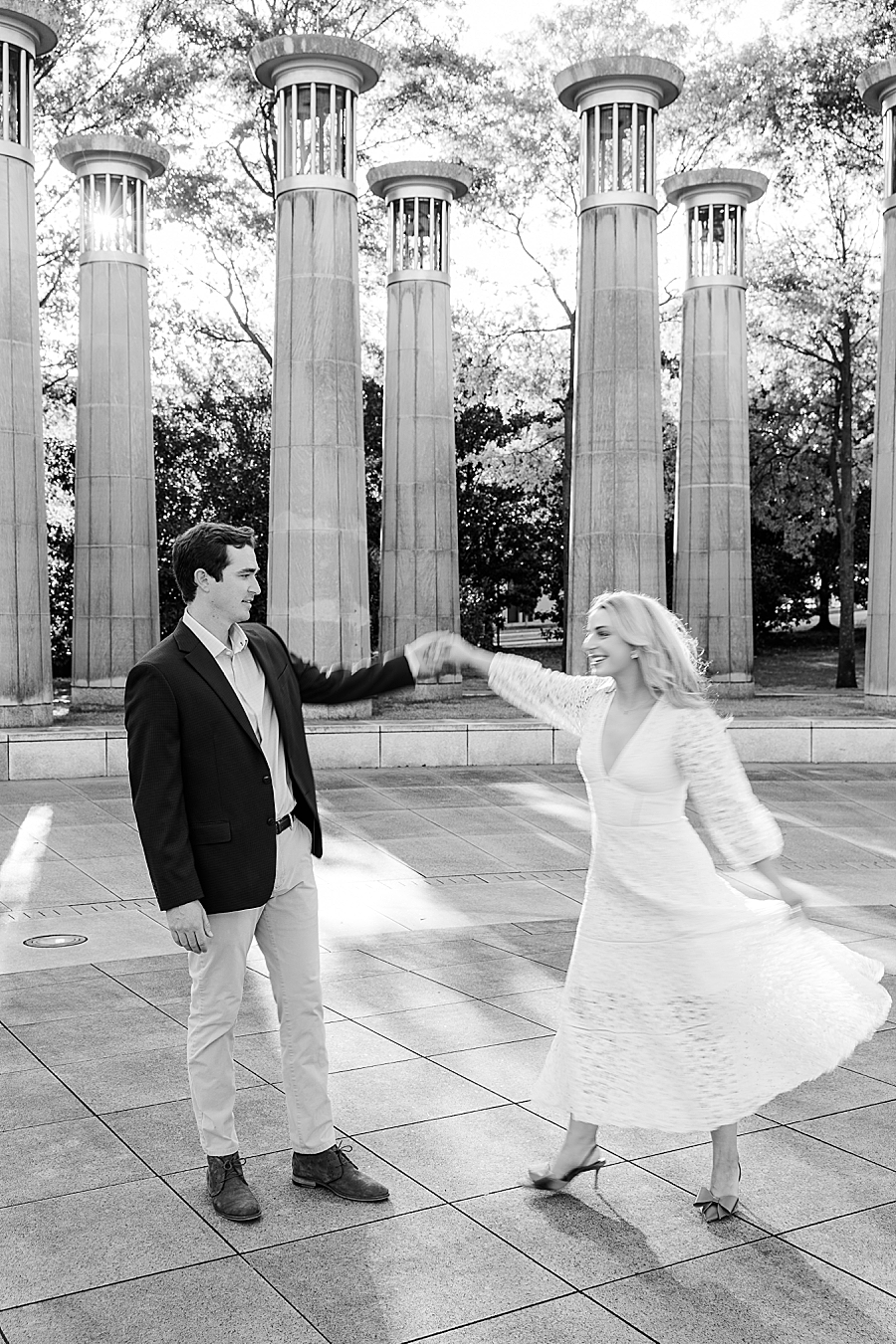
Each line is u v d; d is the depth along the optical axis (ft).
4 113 46.52
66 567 95.40
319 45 50.31
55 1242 11.84
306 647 51.16
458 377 97.86
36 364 47.57
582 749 12.72
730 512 68.44
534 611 107.34
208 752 12.32
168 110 82.58
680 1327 10.43
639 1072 12.29
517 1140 14.33
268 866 12.49
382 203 88.84
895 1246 11.89
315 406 51.16
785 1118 15.30
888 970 22.81
